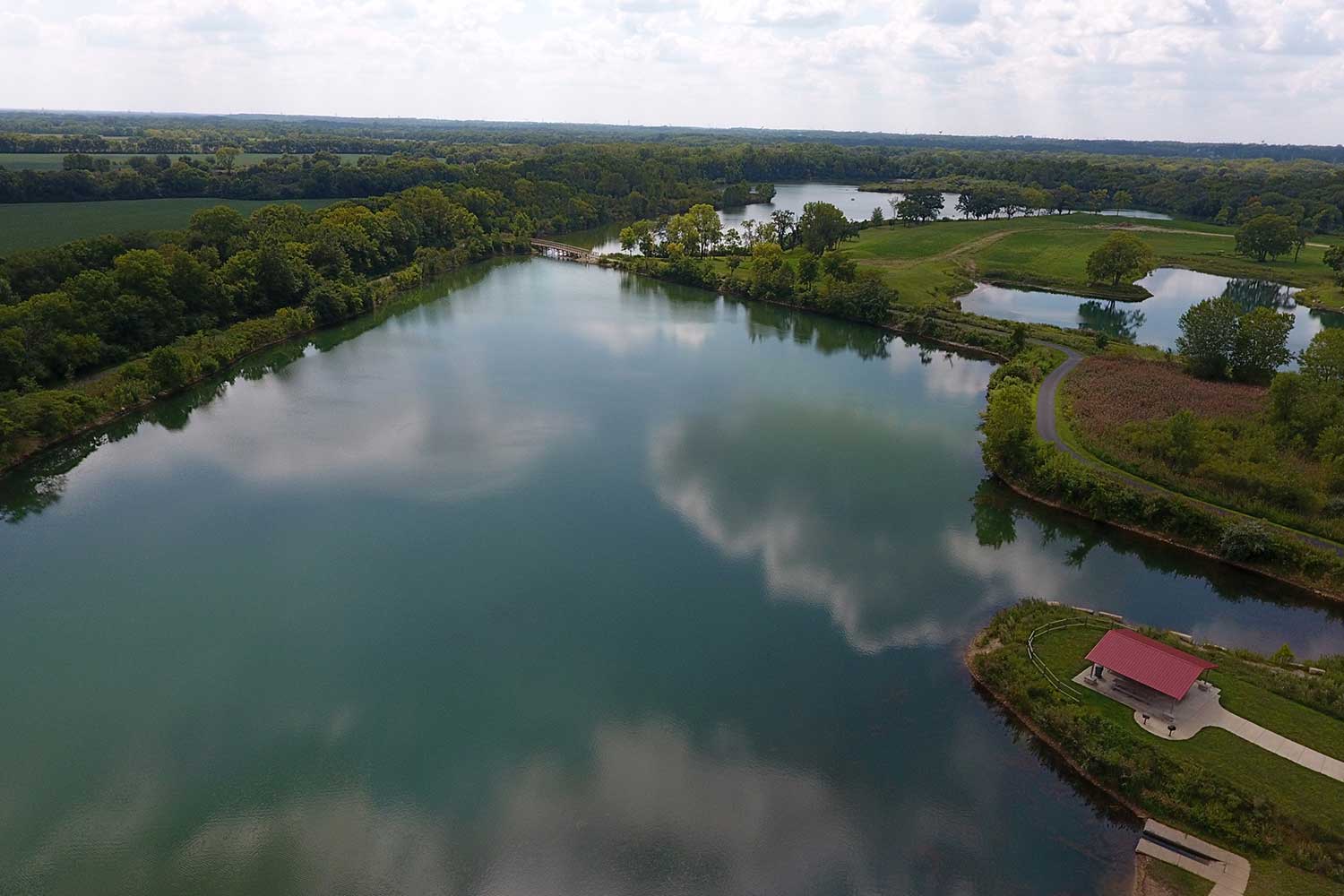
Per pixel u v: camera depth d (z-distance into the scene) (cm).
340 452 9094
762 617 6200
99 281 11512
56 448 9188
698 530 7500
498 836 4328
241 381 11438
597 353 13062
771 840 4291
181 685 5444
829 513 7850
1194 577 6794
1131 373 11262
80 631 5991
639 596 6469
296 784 4659
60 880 4081
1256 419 9162
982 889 3978
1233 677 5131
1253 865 3878
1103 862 4078
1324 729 4659
